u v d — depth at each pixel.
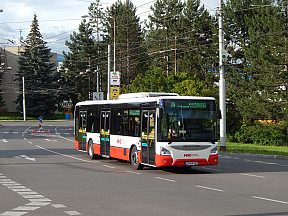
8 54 113.62
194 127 17.19
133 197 11.30
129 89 52.34
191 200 10.82
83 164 20.84
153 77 48.56
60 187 13.20
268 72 39.00
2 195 11.67
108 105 21.97
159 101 17.05
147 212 9.29
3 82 112.69
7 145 35.72
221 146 28.05
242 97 43.44
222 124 28.00
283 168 19.03
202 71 66.06
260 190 12.55
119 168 19.09
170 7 84.25
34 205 10.16
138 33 90.38
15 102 104.31
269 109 39.34
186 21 73.94
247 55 41.88
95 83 99.81
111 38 91.31
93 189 12.77
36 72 101.81
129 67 85.44
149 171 17.98
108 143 21.69
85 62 99.69
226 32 49.62
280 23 39.31
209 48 60.81
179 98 17.20
